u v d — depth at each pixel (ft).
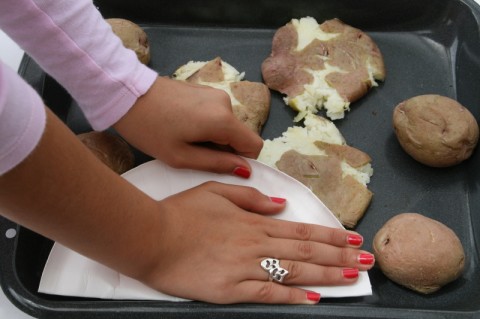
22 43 1.81
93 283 1.86
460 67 2.59
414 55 2.71
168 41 2.79
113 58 1.86
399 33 2.78
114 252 1.55
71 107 2.52
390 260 1.97
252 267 1.83
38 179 1.21
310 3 2.72
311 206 2.05
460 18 2.64
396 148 2.41
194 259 1.79
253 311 1.78
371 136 2.45
